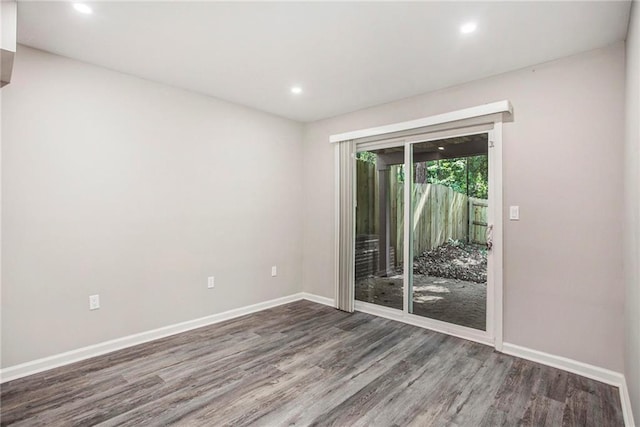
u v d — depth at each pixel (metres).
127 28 2.25
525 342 2.79
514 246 2.85
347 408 2.10
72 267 2.71
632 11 1.90
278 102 3.78
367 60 2.71
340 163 4.17
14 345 2.44
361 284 4.12
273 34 2.32
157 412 2.05
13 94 2.44
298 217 4.59
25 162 2.49
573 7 1.98
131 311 3.04
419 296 3.58
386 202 3.89
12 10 1.90
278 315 3.93
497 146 2.93
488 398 2.21
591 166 2.49
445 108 3.29
